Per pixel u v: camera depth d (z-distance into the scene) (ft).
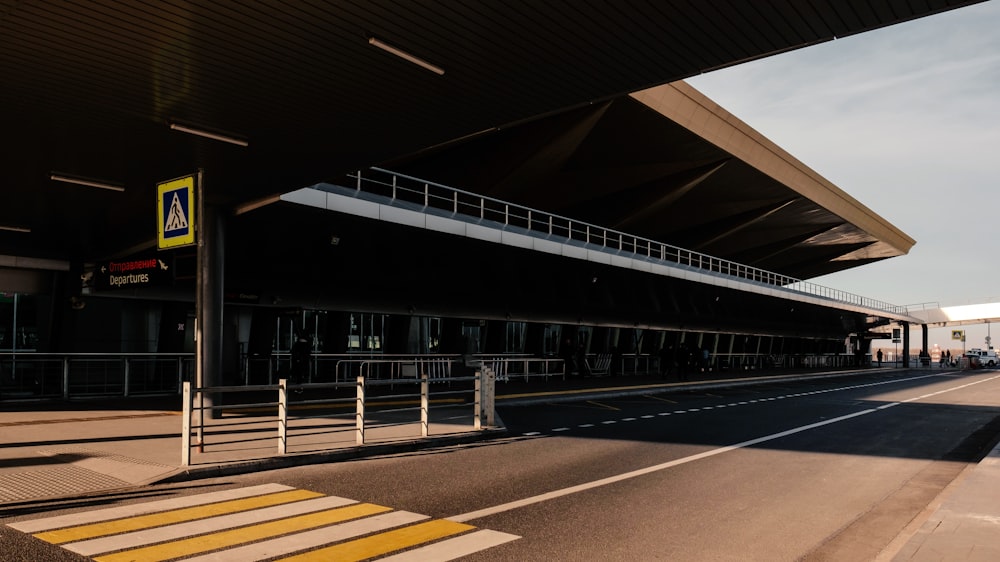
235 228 66.74
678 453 38.32
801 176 155.94
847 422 55.72
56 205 48.93
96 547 19.35
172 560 18.29
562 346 105.40
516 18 24.89
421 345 92.32
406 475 30.91
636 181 135.64
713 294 147.43
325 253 75.10
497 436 44.68
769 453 38.86
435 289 88.28
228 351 75.00
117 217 52.85
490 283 94.99
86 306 69.82
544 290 104.22
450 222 74.59
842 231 211.61
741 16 25.04
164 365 67.62
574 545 20.36
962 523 21.22
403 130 35.35
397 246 78.33
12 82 28.66
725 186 147.02
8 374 58.49
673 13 24.77
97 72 28.02
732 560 19.34
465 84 30.14
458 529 21.88
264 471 31.60
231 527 21.67
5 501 24.80
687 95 110.73
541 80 29.91
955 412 65.31
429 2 23.66
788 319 192.34
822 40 26.91
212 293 48.93
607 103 101.04
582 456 36.81
